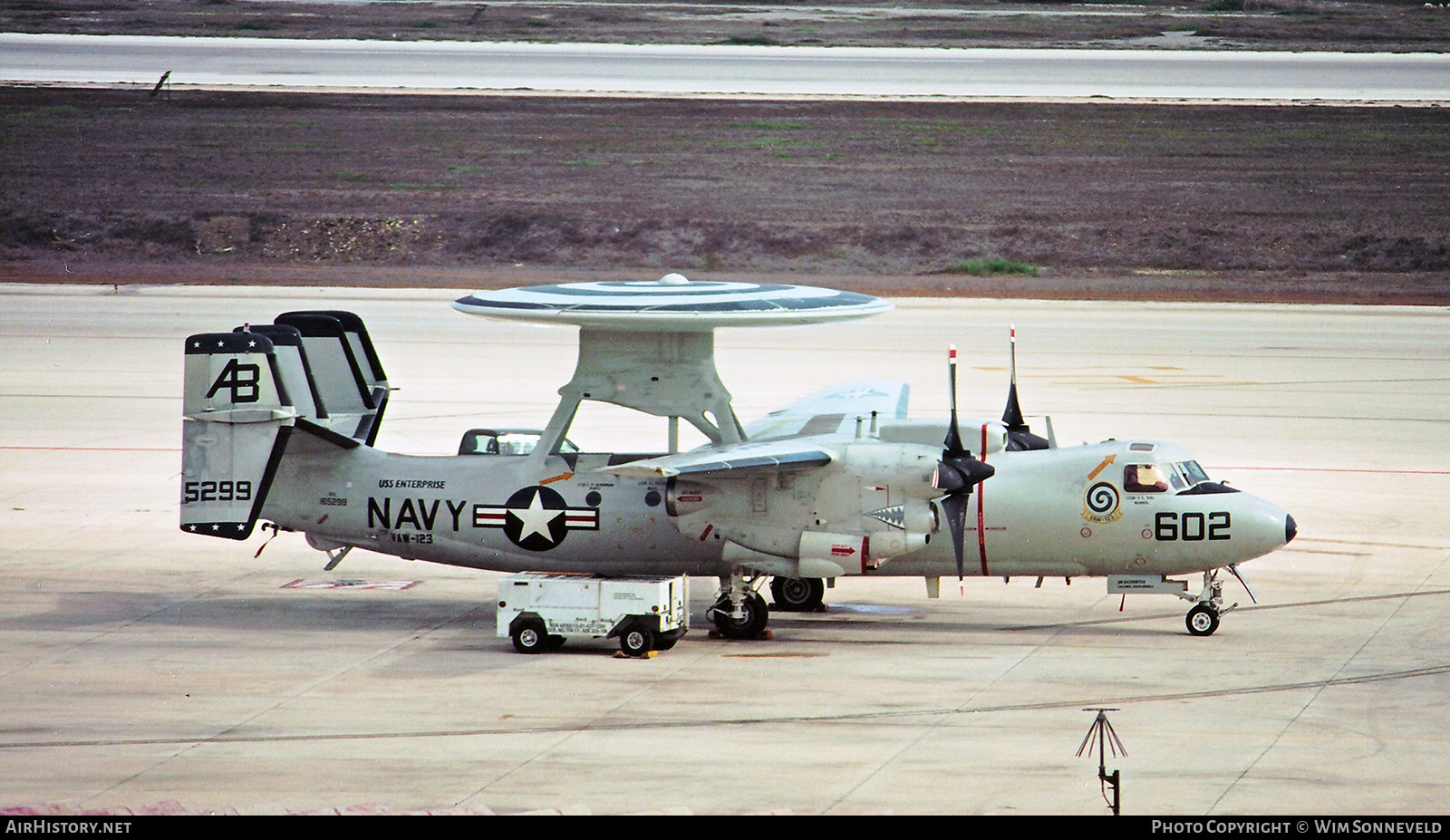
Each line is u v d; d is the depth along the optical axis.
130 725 61.00
